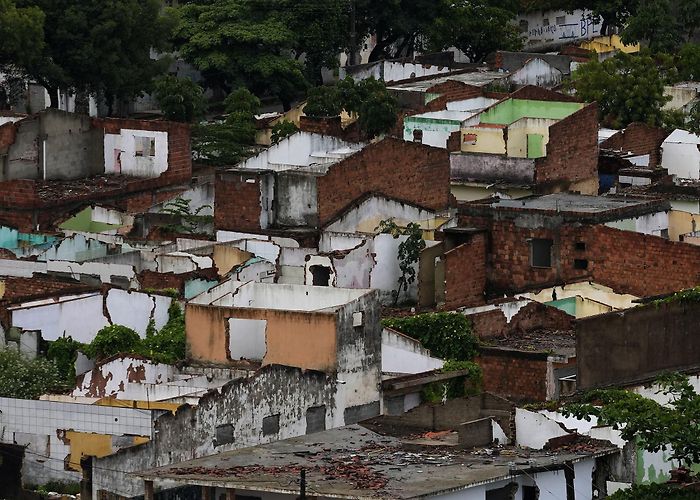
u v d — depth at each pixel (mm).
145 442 83938
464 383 97312
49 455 87500
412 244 115312
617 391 83000
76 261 115250
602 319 88500
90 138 140125
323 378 90375
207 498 73250
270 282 107000
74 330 102062
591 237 112250
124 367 94312
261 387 87438
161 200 137000
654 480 77812
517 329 104625
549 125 135000
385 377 95375
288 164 134625
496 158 134000
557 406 82312
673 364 88875
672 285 111000
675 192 127688
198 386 91312
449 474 72938
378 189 124688
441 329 100938
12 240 126000
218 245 118375
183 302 105188
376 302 93625
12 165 137625
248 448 78188
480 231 113875
